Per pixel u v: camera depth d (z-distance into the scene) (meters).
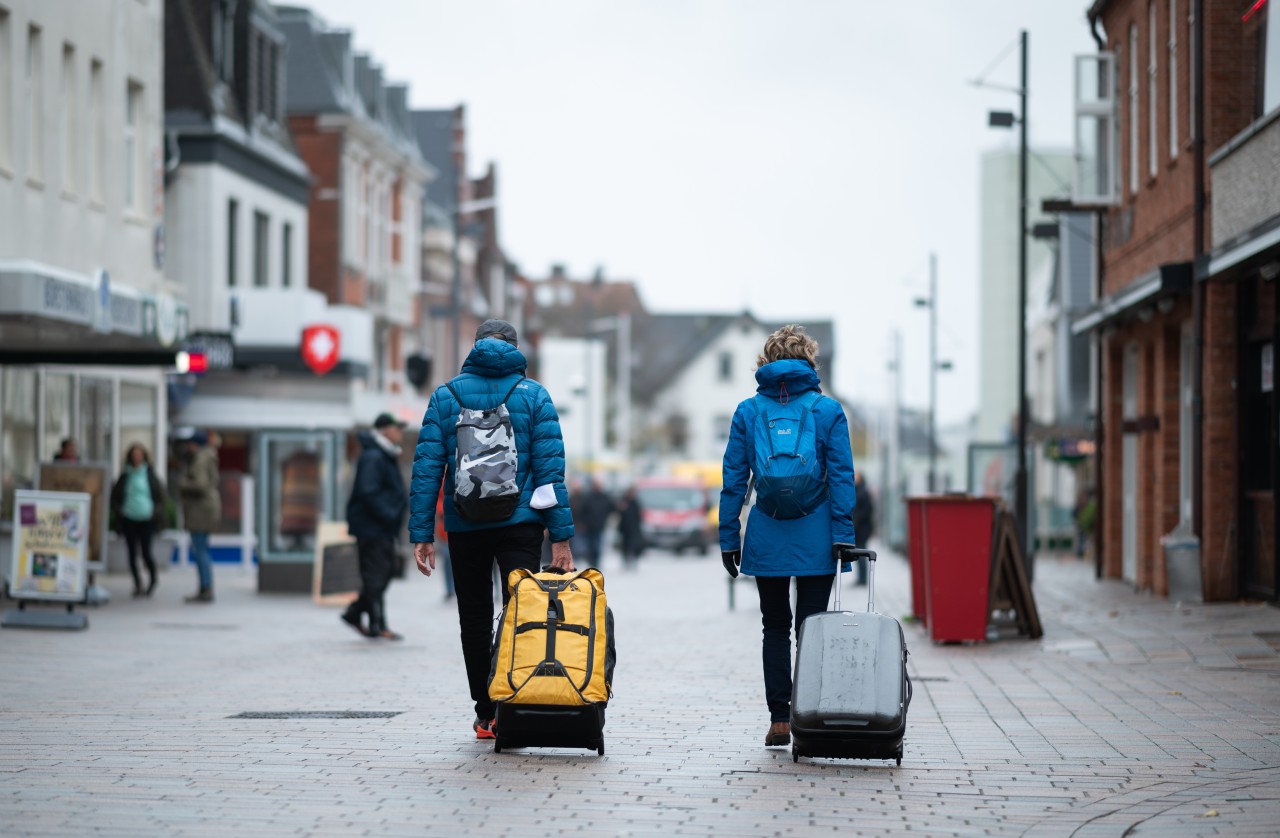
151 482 25.14
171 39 39.34
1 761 9.04
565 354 83.50
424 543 9.39
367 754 9.33
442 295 65.94
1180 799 8.12
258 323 39.94
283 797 8.00
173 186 39.16
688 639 18.58
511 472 9.19
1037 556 44.50
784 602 9.45
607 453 85.25
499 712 8.88
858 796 8.18
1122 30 27.09
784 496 9.12
